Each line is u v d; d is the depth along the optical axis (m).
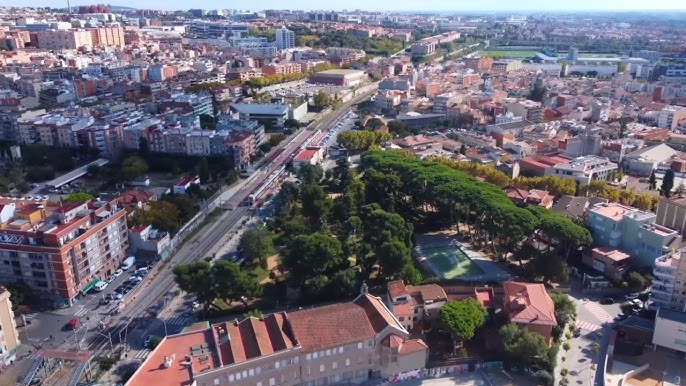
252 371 181.62
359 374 196.88
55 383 194.75
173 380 173.75
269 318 199.00
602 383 193.62
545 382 193.25
